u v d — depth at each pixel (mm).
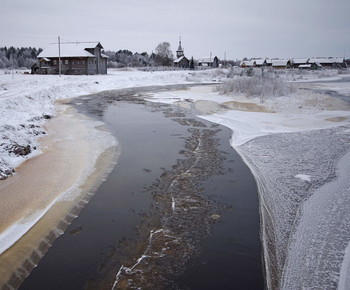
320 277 5707
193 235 7043
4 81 33312
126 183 9711
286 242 6762
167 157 12125
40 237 6926
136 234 7070
